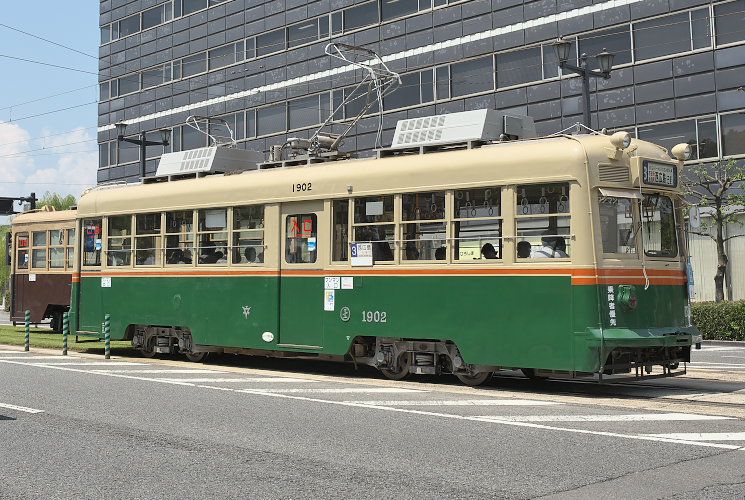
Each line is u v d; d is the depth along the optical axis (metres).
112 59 43.47
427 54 30.28
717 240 22.45
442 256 11.14
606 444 7.09
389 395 10.19
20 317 22.73
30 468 6.30
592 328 9.86
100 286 15.94
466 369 11.02
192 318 14.16
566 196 10.13
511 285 10.47
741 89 23.03
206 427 7.96
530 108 27.48
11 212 33.41
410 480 5.88
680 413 8.77
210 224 14.05
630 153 10.51
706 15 24.06
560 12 26.86
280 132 35.59
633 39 25.41
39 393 10.34
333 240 12.34
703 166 23.19
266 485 5.76
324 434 7.59
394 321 11.54
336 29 33.56
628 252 10.35
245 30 37.06
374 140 31.86
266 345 13.01
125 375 12.40
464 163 10.98
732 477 5.93
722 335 21.25
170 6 40.50
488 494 5.50
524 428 7.86
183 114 39.75
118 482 5.86
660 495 5.45
